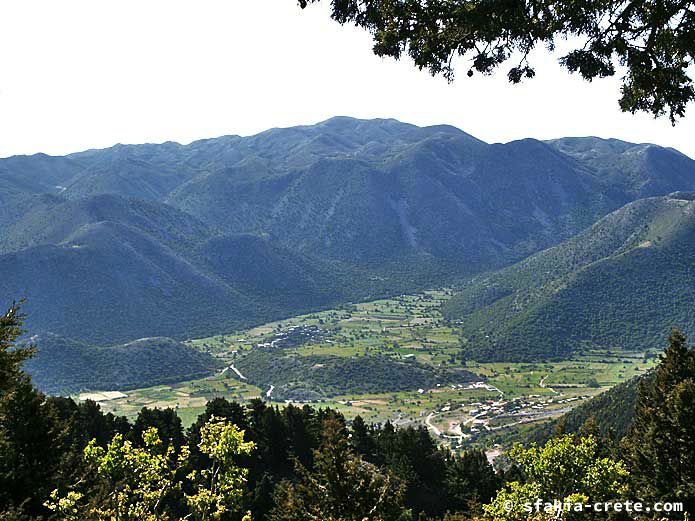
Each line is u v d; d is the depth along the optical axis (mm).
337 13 14070
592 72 13500
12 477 28766
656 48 13211
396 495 19859
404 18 14117
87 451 20312
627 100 14719
